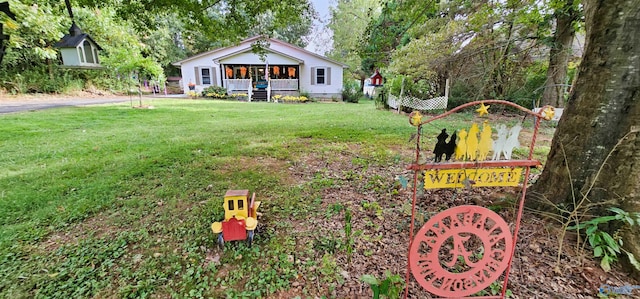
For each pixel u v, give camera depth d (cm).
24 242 206
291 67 1845
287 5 514
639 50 166
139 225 231
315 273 177
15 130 576
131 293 159
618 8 169
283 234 219
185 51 2469
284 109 1149
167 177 332
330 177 337
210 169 363
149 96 1653
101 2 489
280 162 396
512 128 139
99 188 299
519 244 192
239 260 189
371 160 399
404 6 547
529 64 857
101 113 858
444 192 279
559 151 207
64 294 158
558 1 530
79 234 218
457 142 136
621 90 173
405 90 1053
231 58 1670
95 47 443
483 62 845
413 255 144
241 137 551
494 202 241
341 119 819
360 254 193
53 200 272
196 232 220
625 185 171
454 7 613
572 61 778
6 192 287
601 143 182
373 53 702
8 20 204
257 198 283
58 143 489
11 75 1195
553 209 206
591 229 168
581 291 156
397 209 252
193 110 1030
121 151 441
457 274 148
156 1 462
